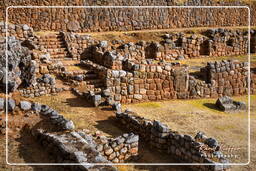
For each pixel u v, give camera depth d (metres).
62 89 18.52
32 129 11.76
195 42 32.84
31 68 17.34
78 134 11.10
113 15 34.25
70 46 26.36
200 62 30.55
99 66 21.09
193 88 21.30
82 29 32.28
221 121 17.30
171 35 33.31
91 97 17.12
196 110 18.92
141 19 36.22
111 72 19.05
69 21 31.42
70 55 26.08
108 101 17.05
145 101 19.95
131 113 15.16
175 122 16.64
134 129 14.08
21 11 29.06
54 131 11.73
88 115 15.59
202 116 17.91
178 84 20.73
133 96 19.58
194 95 21.34
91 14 32.75
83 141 10.36
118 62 21.38
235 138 14.98
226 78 22.42
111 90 19.08
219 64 22.06
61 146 9.86
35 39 25.09
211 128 16.12
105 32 33.03
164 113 18.00
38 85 17.69
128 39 31.72
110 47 27.95
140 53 29.45
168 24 38.41
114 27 34.41
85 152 9.61
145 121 13.72
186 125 16.30
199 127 16.14
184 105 19.81
